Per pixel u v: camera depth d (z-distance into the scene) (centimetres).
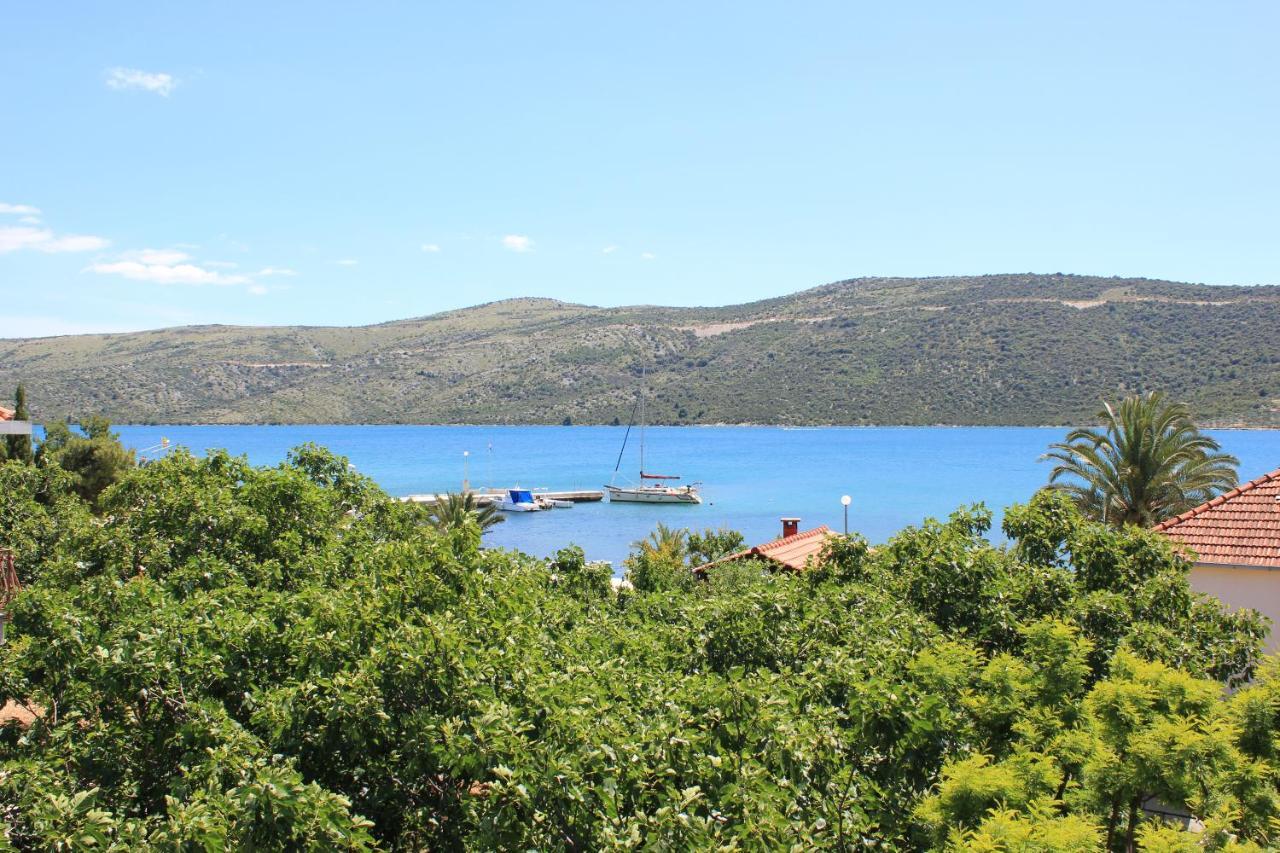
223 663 965
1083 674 993
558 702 843
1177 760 787
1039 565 1393
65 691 1022
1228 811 796
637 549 5875
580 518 9581
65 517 2033
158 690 924
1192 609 1340
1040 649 1013
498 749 762
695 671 1183
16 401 3716
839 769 870
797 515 9300
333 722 847
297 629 979
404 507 1702
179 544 1412
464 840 812
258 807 679
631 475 13450
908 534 1482
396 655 880
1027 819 719
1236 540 1714
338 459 1745
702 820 722
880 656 998
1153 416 3244
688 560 4225
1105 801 841
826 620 1234
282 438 18188
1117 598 1241
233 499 1491
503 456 16675
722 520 9219
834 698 958
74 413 18138
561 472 14012
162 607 1034
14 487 2128
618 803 751
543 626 1238
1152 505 3231
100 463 4172
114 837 784
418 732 826
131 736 977
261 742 851
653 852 696
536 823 728
